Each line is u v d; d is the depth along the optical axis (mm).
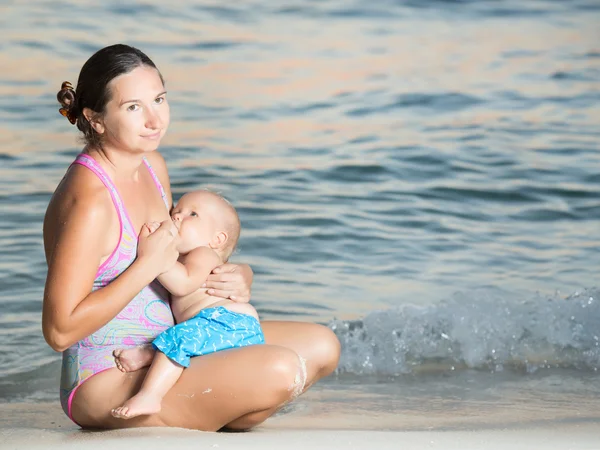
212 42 30312
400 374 12039
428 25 33781
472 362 12461
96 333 8492
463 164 20938
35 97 24250
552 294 14625
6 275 14469
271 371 8062
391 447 7188
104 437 7844
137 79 8203
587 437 7699
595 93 26750
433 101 25812
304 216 17641
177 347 8211
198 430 8195
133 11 32688
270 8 34719
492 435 7812
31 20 30578
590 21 34812
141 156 8555
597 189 19719
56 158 20094
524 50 31125
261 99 25453
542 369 12234
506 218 18250
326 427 9266
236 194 18562
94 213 8047
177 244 8570
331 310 13828
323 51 30188
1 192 17969
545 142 22625
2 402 10641
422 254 16297
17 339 12547
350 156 21203
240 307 8859
